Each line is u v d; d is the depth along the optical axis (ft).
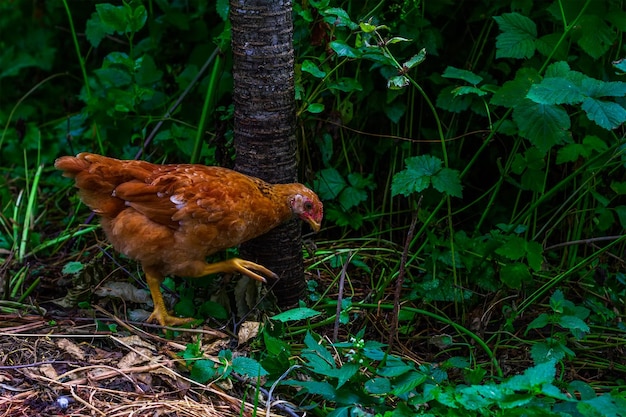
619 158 8.00
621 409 6.52
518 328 7.85
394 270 7.98
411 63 7.38
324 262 8.25
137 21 8.13
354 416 6.70
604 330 7.84
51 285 7.95
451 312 7.98
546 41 7.84
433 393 6.59
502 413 6.54
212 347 7.25
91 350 7.18
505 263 7.89
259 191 7.34
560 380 7.16
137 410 6.77
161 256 7.27
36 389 6.84
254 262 7.64
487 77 8.36
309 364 6.84
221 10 7.98
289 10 7.35
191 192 7.15
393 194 7.71
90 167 7.16
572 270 7.82
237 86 7.44
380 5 7.93
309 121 8.30
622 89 7.32
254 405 6.73
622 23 7.89
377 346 7.05
